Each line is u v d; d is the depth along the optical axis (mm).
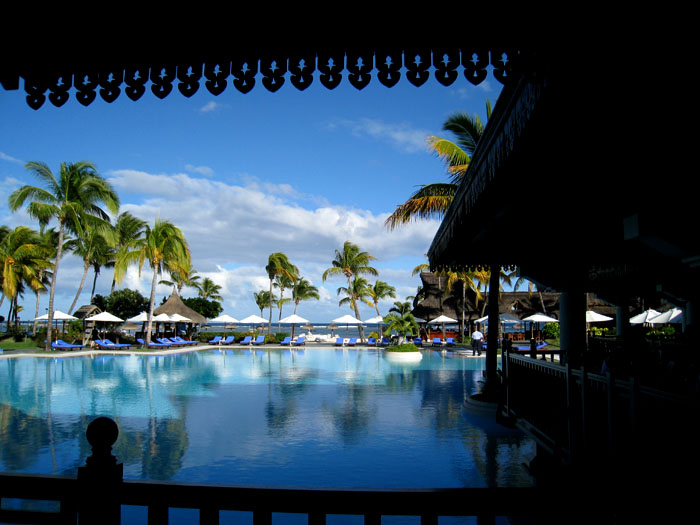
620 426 4258
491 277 11789
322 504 1906
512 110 3119
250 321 42562
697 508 3143
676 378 6207
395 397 13836
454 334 42344
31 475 2041
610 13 2045
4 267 33156
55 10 2500
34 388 15734
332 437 9234
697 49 1960
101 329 37844
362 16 2367
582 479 2105
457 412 11594
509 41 2312
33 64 2674
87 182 29094
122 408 12242
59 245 29219
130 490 1987
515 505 1892
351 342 40844
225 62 2566
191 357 28234
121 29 2523
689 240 4574
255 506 1928
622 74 2188
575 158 3756
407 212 12695
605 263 10680
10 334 37688
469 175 4855
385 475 7168
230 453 8219
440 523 5453
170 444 8781
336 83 2479
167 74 2625
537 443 6621
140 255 31000
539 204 5586
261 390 15266
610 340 11836
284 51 2469
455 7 2305
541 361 6262
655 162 3812
